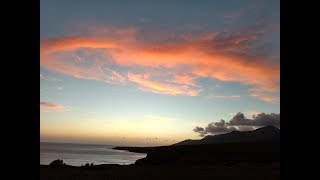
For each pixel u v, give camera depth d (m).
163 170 21.55
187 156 37.72
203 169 23.12
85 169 21.53
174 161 33.59
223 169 23.28
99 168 22.31
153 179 15.83
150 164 31.02
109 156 84.44
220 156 38.91
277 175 18.48
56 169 20.12
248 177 17.16
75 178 15.26
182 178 16.56
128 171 20.28
